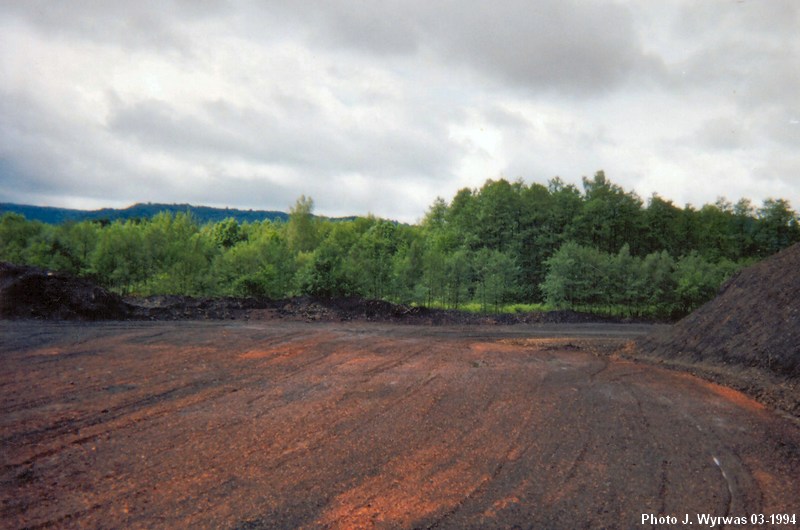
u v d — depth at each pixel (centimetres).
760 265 1331
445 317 1984
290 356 1091
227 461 532
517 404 782
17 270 1554
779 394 862
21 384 780
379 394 812
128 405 703
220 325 1509
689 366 1138
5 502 432
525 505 457
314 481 492
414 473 518
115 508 429
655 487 505
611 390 899
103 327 1352
